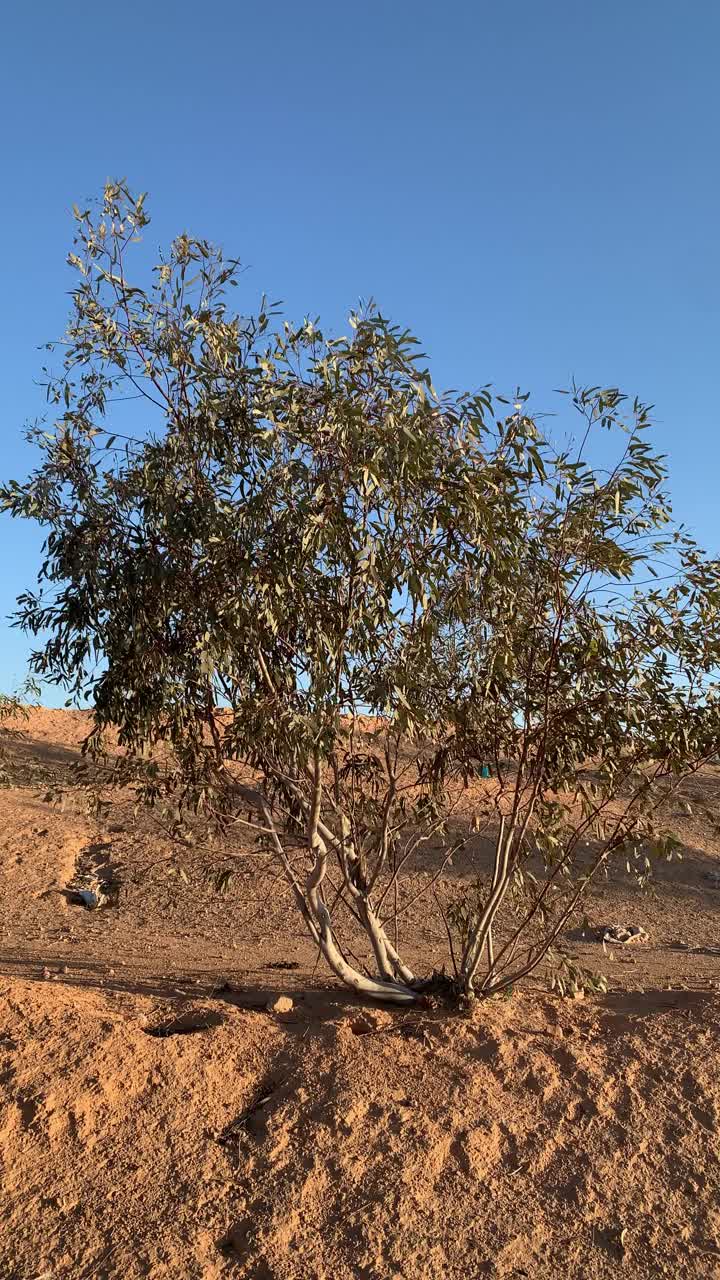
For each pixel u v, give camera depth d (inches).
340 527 239.5
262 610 234.5
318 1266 184.2
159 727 265.9
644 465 251.0
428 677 264.2
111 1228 192.1
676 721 270.8
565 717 276.7
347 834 285.1
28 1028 242.7
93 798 284.8
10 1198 199.8
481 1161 212.4
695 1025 264.8
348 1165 207.2
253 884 581.9
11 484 256.8
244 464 250.4
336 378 237.3
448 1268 185.8
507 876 282.5
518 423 247.0
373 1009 271.6
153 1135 214.8
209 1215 195.0
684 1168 212.7
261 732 243.6
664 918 594.9
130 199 254.8
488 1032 255.9
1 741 807.7
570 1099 232.1
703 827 731.4
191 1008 266.1
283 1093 228.7
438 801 298.4
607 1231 196.7
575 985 289.9
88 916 533.0
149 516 250.5
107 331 251.0
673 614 270.5
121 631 254.4
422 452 232.7
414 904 560.4
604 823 295.1
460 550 250.1
